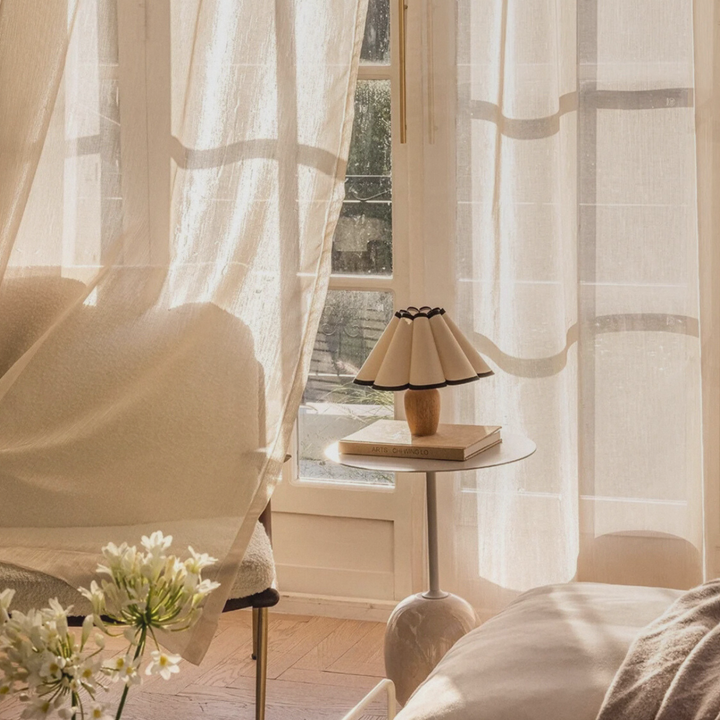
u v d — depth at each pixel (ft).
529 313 8.61
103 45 8.52
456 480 8.86
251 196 8.19
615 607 5.11
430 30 8.59
